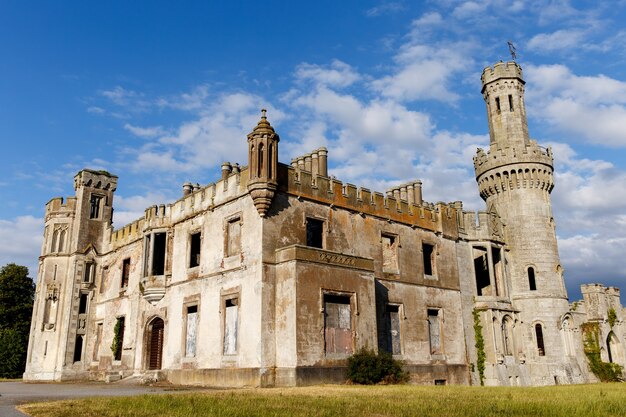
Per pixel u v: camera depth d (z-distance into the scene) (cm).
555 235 4269
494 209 4331
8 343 5153
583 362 4131
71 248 4253
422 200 3772
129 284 3766
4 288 5647
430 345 3400
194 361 2958
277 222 2756
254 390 2012
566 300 4119
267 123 2802
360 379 2522
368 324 2781
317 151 3306
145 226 3588
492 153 4381
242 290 2731
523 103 4600
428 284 3484
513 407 1335
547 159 4306
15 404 1516
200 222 3203
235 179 2970
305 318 2530
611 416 1224
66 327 4034
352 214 3148
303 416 1178
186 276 3198
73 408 1327
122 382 3281
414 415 1210
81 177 4350
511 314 3912
